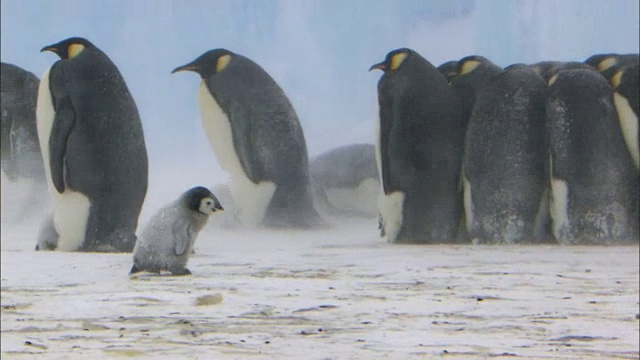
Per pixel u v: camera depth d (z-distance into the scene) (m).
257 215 28.95
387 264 18.06
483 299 12.15
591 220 25.05
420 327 9.36
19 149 31.33
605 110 25.27
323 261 18.48
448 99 26.47
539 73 27.06
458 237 26.14
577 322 9.89
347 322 9.71
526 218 25.50
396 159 25.95
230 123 29.73
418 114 26.17
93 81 22.91
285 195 29.38
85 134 22.47
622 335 8.85
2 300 11.75
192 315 10.19
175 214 15.52
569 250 22.33
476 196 25.61
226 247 22.42
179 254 15.48
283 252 20.86
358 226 29.52
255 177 29.11
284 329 9.09
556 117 25.22
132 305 11.11
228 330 9.00
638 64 25.91
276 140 29.45
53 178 22.33
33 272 16.08
